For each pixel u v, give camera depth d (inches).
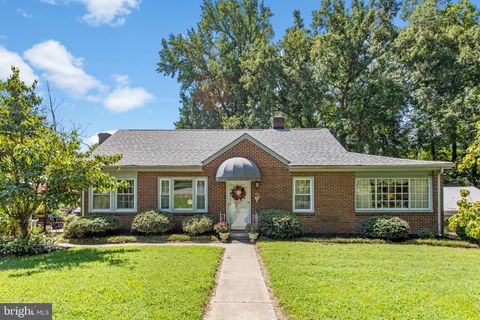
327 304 269.3
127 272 356.8
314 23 1381.6
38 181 510.0
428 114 1159.0
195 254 463.2
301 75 1255.5
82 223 621.6
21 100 639.8
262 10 1688.0
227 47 1640.0
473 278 347.3
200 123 1644.9
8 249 489.7
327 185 693.3
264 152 703.1
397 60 1208.8
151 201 704.4
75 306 257.1
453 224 269.4
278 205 697.0
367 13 1229.7
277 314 263.9
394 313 249.8
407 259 442.3
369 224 641.6
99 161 551.8
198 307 262.2
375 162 684.7
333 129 1311.5
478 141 265.4
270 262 419.8
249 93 1521.9
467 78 1109.1
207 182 702.5
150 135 851.4
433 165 655.8
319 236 651.5
